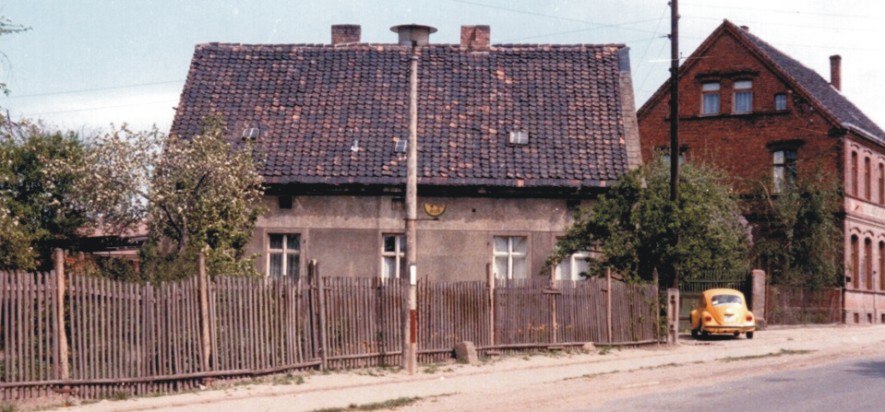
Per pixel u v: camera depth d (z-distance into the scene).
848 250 50.31
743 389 19.70
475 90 36.38
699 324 35.66
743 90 53.03
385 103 35.84
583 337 28.22
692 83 54.03
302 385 19.39
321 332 21.56
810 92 51.44
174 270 21.56
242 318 19.64
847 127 50.00
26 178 31.61
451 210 33.59
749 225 46.50
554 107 35.69
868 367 24.45
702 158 53.34
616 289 29.31
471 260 33.41
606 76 36.88
